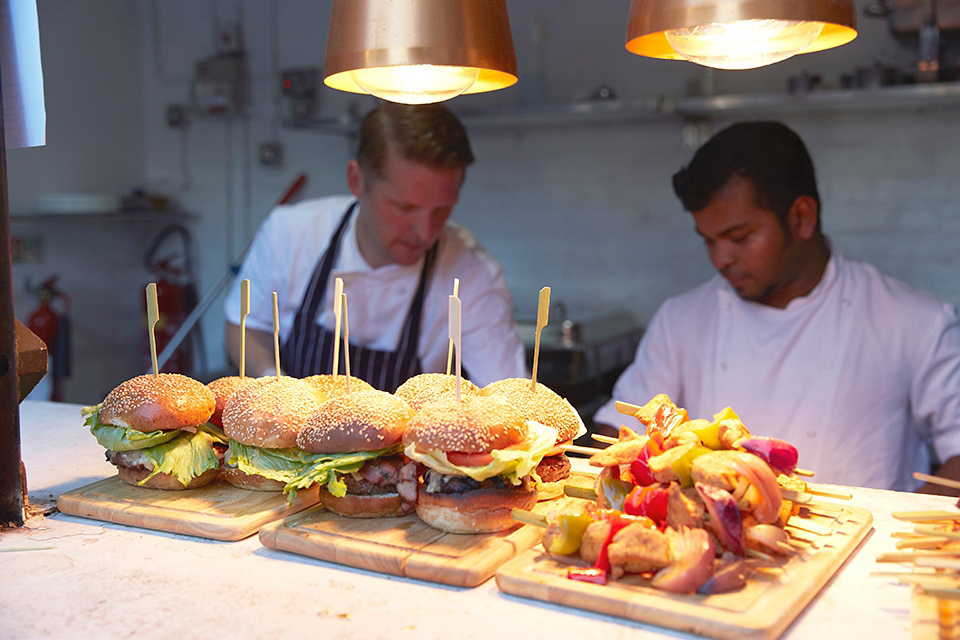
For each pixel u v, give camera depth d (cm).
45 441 209
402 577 126
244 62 606
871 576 121
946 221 437
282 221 334
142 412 154
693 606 109
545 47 528
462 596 120
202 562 132
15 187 534
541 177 541
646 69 502
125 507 150
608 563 118
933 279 444
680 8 121
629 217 519
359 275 309
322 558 133
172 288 593
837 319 266
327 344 318
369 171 280
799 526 136
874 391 264
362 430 140
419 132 265
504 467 132
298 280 330
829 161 461
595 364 435
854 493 166
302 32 588
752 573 119
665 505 124
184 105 624
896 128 443
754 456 122
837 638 107
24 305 539
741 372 279
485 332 317
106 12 599
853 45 445
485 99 542
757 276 262
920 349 261
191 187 629
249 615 114
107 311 608
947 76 378
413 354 315
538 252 548
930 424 269
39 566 131
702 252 502
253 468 151
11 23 160
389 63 140
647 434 142
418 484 140
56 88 561
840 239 463
